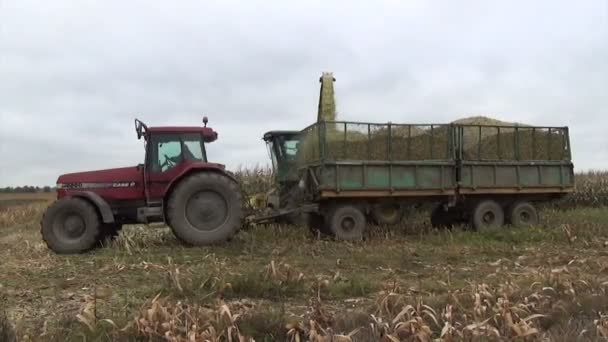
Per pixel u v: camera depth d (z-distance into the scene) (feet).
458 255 29.60
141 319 14.43
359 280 21.53
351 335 13.92
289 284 20.35
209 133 35.37
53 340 14.06
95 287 20.63
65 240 32.01
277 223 40.29
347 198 37.68
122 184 34.19
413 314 15.30
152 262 27.35
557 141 42.55
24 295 20.04
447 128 39.47
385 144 37.88
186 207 33.06
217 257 29.04
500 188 40.42
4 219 67.97
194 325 13.97
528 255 29.63
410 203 39.83
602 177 67.92
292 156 43.27
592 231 37.27
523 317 15.74
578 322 15.10
